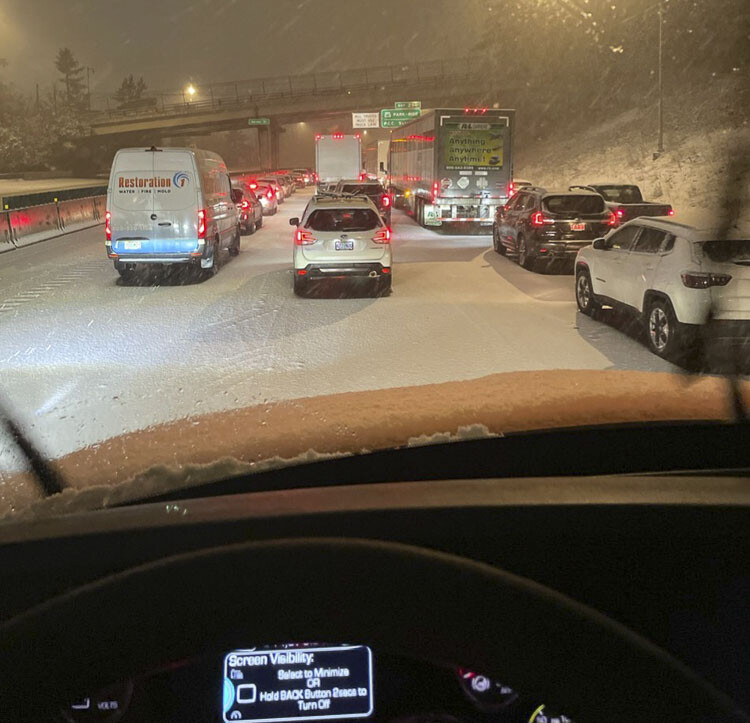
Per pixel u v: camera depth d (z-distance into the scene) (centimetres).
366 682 171
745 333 899
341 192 2895
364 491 190
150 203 1641
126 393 790
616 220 1742
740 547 173
